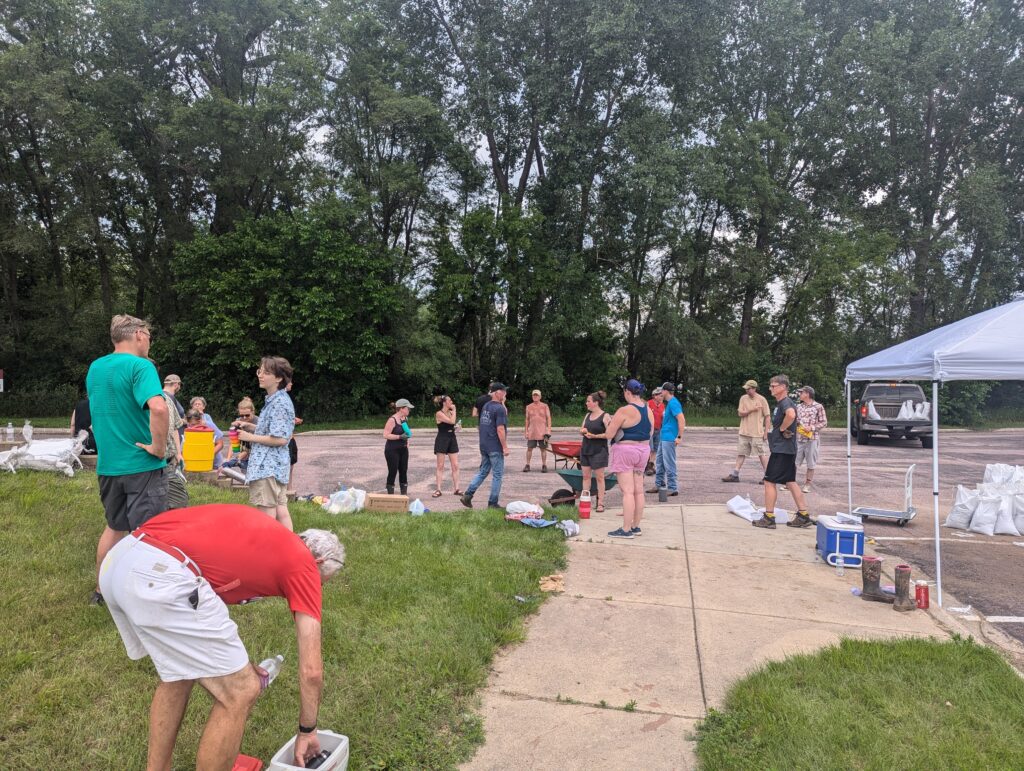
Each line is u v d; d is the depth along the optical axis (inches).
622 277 1187.3
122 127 1037.2
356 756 121.5
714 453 678.5
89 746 119.6
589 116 1099.9
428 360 1040.8
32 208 1079.0
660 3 991.6
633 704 144.6
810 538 294.2
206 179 1076.5
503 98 1104.2
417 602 194.7
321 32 1023.0
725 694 149.4
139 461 166.7
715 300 1301.7
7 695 131.4
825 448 730.8
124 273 1176.8
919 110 1231.5
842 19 1199.6
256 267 978.7
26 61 906.1
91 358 1127.0
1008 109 1258.6
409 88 1083.3
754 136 1113.4
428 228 1195.3
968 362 222.1
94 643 154.6
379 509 314.3
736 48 1197.1
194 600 90.3
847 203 1203.2
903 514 339.6
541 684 154.3
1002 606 218.5
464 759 124.6
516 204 1149.7
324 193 1055.6
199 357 1044.5
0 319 1084.5
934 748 123.8
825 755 122.4
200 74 1088.8
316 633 98.0
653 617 195.8
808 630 187.6
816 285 1119.6
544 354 1160.8
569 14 1023.0
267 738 122.8
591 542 279.7
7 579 183.8
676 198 1031.0
